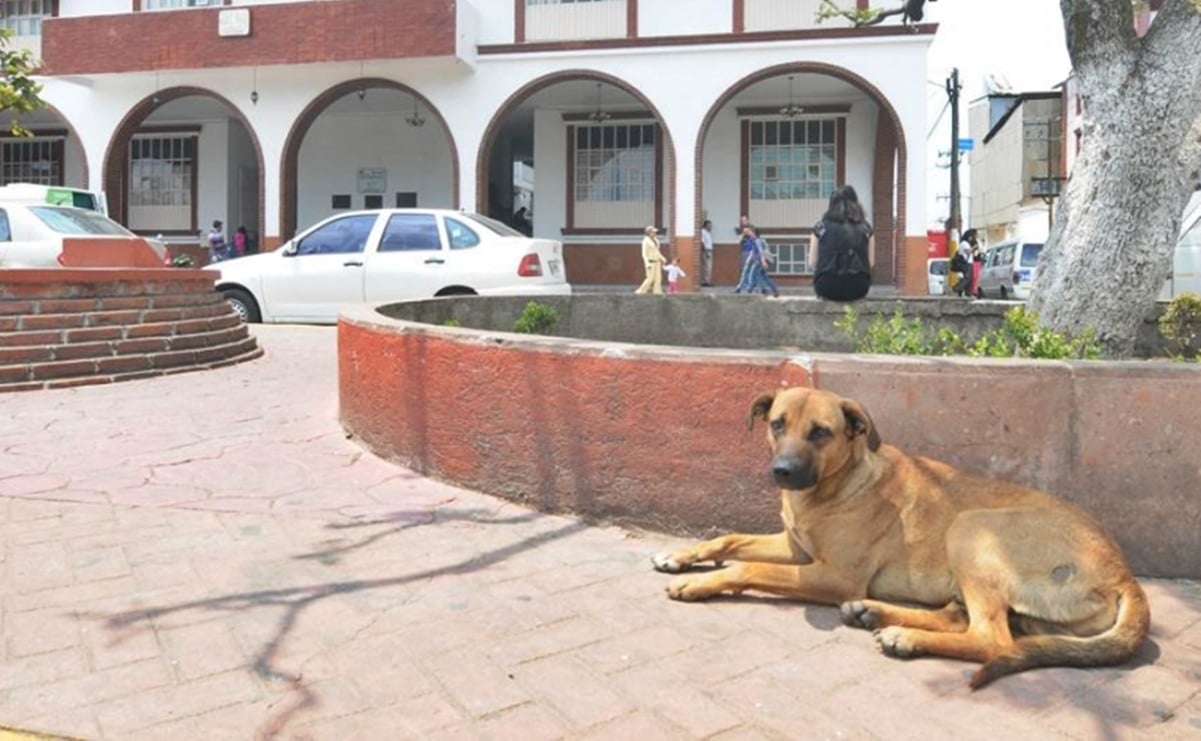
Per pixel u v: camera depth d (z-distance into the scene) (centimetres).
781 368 386
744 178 2038
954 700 270
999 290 2348
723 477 397
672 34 1806
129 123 1980
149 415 641
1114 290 496
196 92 1945
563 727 255
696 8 1795
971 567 302
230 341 899
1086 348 477
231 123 2259
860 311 865
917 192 1708
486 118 1853
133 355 788
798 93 1961
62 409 654
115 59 1897
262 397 714
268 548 392
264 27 1833
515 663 292
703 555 366
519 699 270
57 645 299
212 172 2264
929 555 318
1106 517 362
